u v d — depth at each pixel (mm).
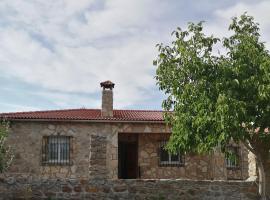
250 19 14062
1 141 16812
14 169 19469
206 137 13531
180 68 13914
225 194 14789
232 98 12656
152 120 20469
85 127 20406
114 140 20422
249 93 13203
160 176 21141
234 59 13625
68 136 20234
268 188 14953
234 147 21484
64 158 20109
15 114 20516
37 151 19875
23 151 19734
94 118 20234
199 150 13805
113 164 20172
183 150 14531
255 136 14336
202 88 13375
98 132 20406
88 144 20266
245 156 21578
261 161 14352
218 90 13023
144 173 21078
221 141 13148
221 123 12344
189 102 13836
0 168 15938
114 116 21047
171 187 14586
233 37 13922
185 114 13828
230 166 21531
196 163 21391
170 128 20812
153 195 14453
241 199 14820
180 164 21328
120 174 23031
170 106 14266
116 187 14367
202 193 14688
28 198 13992
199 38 13781
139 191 14422
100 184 14328
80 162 20078
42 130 20078
